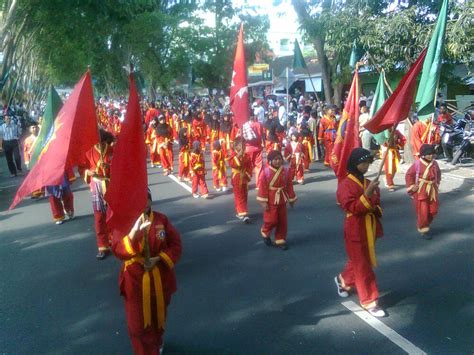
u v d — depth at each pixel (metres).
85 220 9.84
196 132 19.70
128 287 4.07
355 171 5.12
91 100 4.46
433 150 7.44
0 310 5.71
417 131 10.55
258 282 6.19
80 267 7.09
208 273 6.57
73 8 16.98
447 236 7.66
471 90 20.67
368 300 5.18
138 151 3.74
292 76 17.64
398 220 8.65
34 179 4.13
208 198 11.38
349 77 17.88
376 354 4.41
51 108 5.91
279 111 21.34
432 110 6.66
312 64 35.03
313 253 7.18
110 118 27.16
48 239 8.62
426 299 5.50
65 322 5.35
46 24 20.75
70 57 34.34
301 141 13.87
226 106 24.66
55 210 9.60
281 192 7.29
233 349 4.61
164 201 11.23
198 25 34.81
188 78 45.38
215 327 5.05
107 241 7.47
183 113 23.17
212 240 8.03
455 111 15.78
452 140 13.46
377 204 5.13
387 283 5.97
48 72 47.59
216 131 18.08
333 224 8.65
